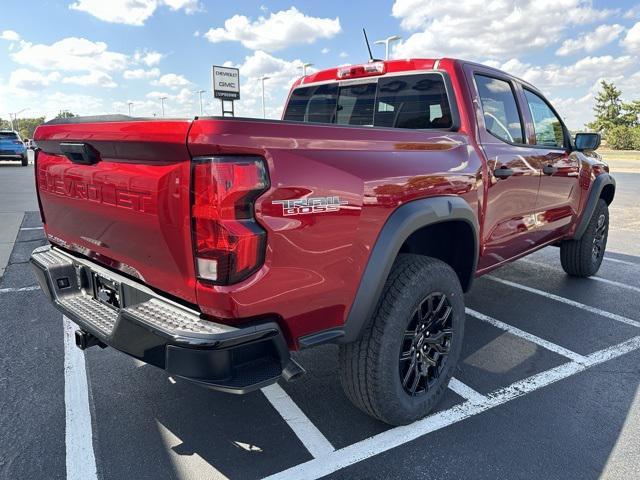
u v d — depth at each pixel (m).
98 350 3.56
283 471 2.30
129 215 2.08
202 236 1.75
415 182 2.43
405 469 2.32
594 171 4.92
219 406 2.86
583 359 3.47
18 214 9.47
